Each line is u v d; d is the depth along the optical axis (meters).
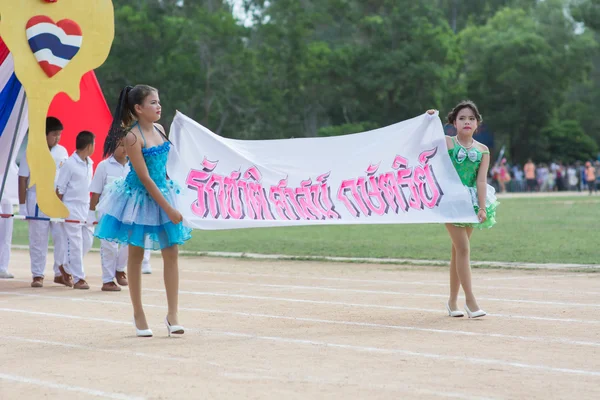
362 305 22.25
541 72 154.50
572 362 14.80
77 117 32.84
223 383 13.38
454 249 20.30
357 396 12.51
